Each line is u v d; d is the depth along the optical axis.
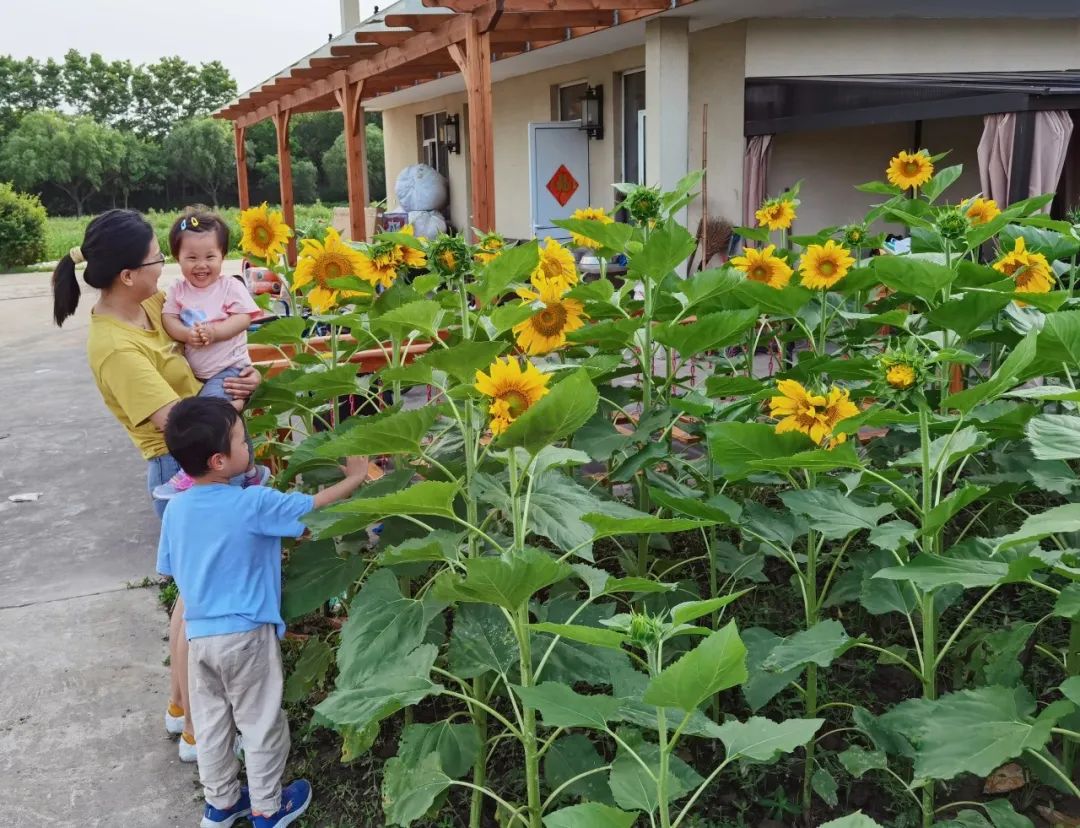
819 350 3.44
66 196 62.91
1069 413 3.49
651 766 1.88
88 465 6.51
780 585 3.69
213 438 2.60
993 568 2.00
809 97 8.96
